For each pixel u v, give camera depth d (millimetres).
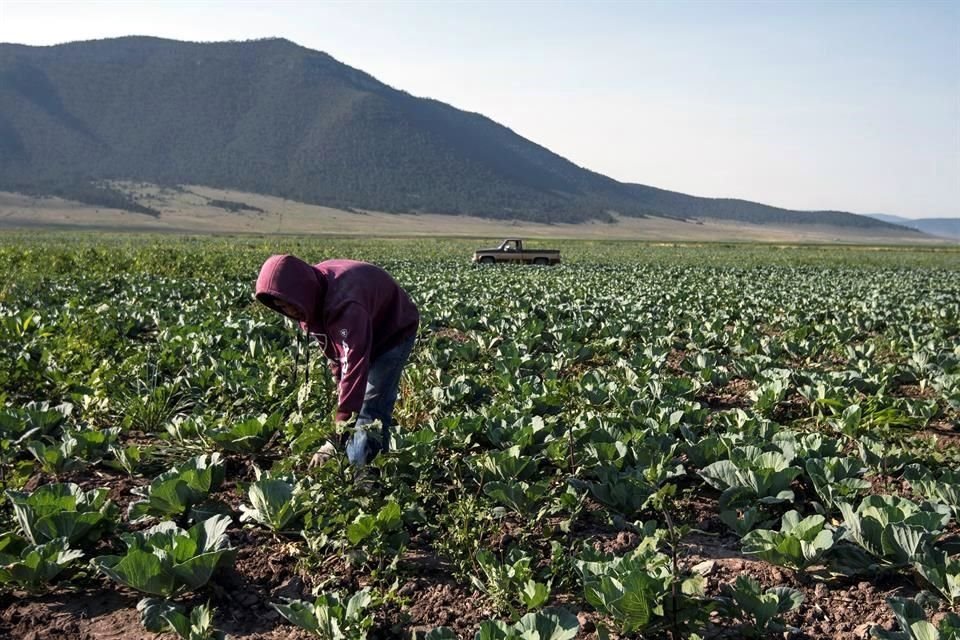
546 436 6926
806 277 35844
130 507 5145
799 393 9977
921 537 4680
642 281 28469
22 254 25672
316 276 5215
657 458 6234
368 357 5184
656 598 3941
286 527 5133
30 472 6176
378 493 5281
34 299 15719
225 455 6703
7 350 9641
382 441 5645
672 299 20641
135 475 6406
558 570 4598
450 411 8289
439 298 18750
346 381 5125
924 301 23031
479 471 6004
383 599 4230
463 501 5141
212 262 29000
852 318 16562
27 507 4770
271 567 4840
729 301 20469
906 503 5074
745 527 5273
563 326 13445
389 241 100688
